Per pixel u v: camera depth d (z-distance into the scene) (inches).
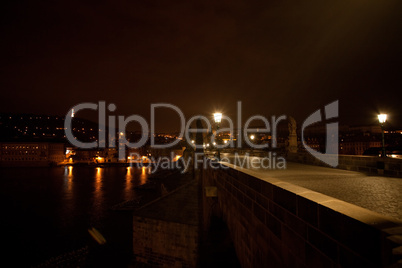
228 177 339.3
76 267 1149.1
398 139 1763.0
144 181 3371.1
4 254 1285.7
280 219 161.6
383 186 300.2
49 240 1475.1
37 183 3284.9
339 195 250.8
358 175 409.1
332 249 110.1
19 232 1596.9
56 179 3612.2
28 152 5300.2
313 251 124.3
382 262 83.9
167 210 810.8
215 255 557.0
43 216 1908.2
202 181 816.9
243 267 254.1
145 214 806.5
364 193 259.1
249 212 231.1
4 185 3147.1
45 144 5423.2
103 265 1170.0
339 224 105.8
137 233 800.3
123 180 3496.6
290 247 147.7
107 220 1798.7
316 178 375.6
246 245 241.6
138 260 792.3
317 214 121.3
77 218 1852.9
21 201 2357.3
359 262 94.6
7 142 5216.5
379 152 947.3
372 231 88.6
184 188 904.9
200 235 724.0
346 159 500.4
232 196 309.9
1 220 1818.4
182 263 735.1
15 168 5004.9
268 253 181.2
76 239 1491.1
